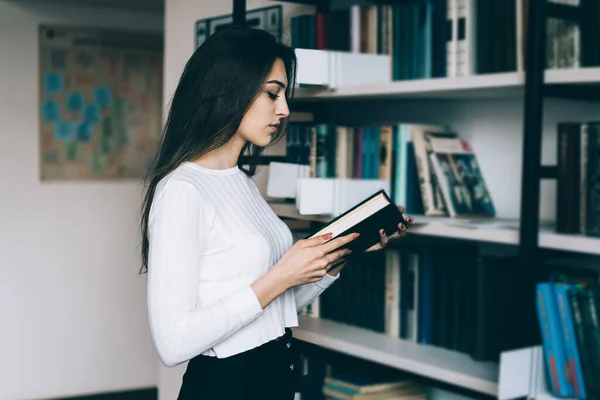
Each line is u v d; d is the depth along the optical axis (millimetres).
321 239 1429
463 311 2008
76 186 3953
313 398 2088
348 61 2115
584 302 1637
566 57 1794
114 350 4082
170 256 1330
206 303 1381
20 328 3891
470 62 1933
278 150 2090
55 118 3881
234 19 2352
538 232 1740
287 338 1543
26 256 3879
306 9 2248
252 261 1409
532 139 1716
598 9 1781
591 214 1668
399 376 2006
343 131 2166
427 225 1954
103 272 4039
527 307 1750
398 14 2086
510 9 1833
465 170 2127
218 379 1422
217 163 1462
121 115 4012
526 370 1677
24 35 3799
